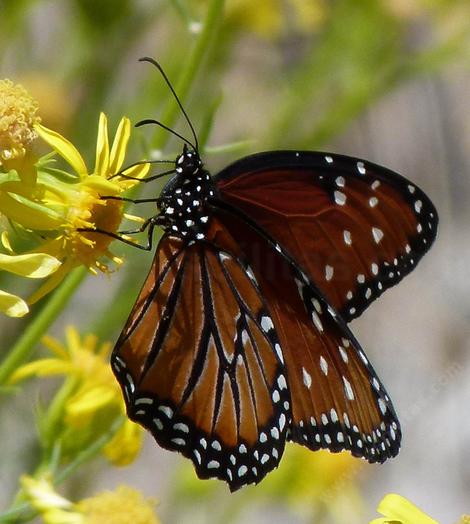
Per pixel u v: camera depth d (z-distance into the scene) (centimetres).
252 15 72
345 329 61
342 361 62
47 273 60
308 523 71
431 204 62
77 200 61
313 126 74
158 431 61
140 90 72
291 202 62
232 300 62
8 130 61
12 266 60
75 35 72
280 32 74
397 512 61
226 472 62
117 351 61
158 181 72
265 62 74
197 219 62
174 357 61
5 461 68
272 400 62
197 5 72
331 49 73
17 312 60
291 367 62
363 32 73
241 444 62
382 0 73
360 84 73
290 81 74
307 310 62
